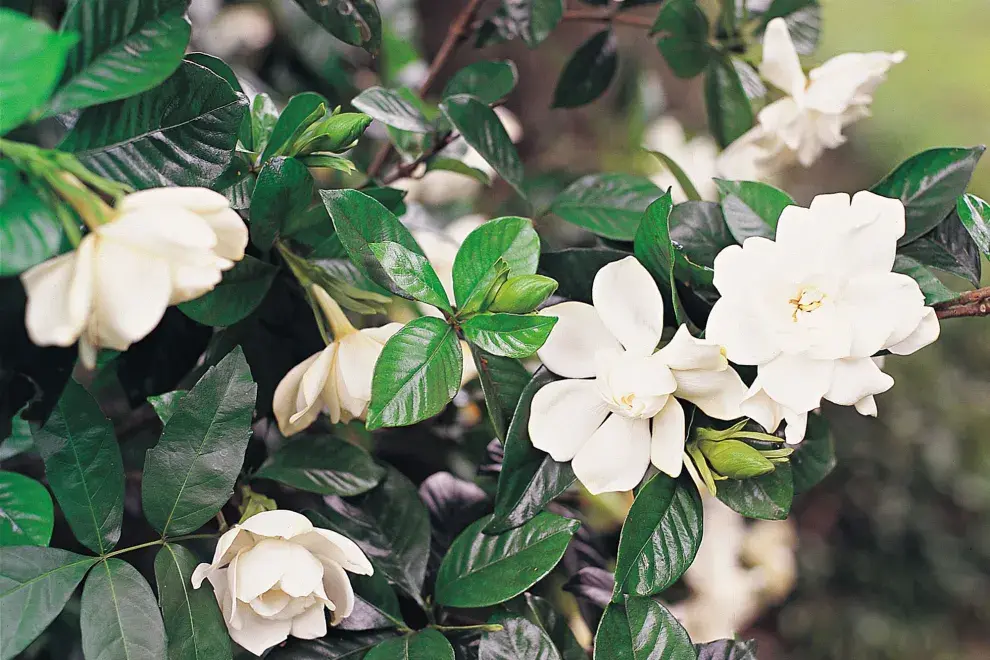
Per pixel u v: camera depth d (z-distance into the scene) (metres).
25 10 0.52
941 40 1.37
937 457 1.53
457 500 0.68
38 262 0.47
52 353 0.50
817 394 0.53
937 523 1.54
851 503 1.54
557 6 0.75
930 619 1.49
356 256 0.55
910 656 1.46
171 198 0.48
